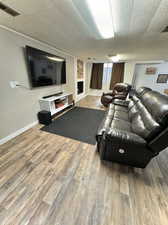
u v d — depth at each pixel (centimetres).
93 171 149
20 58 225
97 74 646
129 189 127
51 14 145
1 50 188
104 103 448
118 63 586
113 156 151
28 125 266
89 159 171
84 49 336
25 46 228
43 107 301
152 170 154
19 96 235
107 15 141
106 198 117
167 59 498
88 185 130
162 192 125
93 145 206
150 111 162
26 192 120
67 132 251
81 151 189
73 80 487
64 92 424
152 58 476
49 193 120
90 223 96
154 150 127
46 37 236
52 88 351
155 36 217
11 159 166
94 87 678
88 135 240
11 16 151
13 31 202
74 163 162
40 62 267
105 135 136
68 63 426
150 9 129
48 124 289
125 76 591
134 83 642
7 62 201
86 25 174
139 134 146
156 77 593
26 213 102
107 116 231
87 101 546
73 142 214
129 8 128
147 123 144
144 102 206
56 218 99
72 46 304
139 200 116
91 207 108
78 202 112
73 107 442
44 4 124
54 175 142
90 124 294
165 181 138
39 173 144
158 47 296
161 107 134
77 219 99
